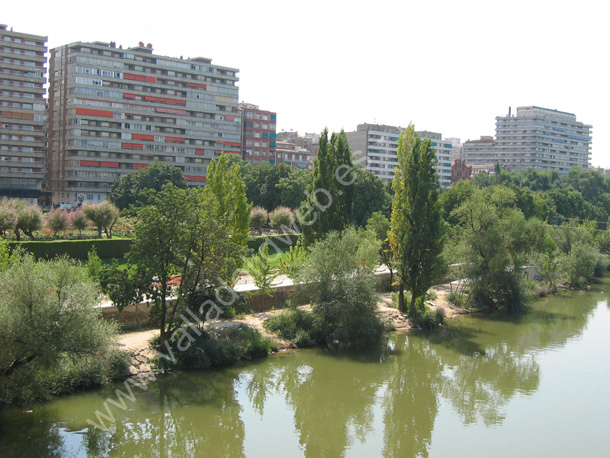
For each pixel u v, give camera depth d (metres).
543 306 55.84
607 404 30.08
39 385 24.83
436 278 44.94
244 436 25.03
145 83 135.00
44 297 24.08
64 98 127.38
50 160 133.25
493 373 34.91
